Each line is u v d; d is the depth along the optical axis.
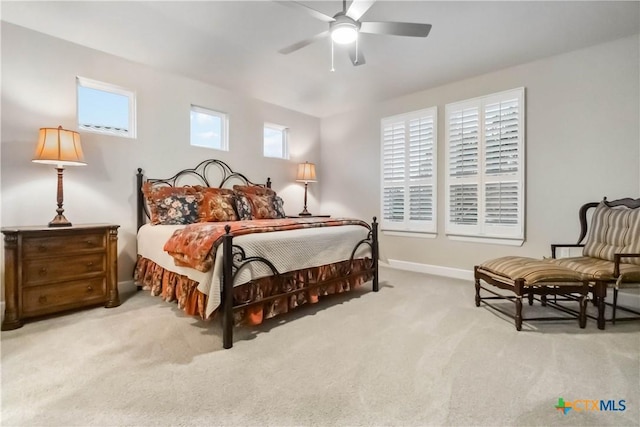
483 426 1.29
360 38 2.95
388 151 4.68
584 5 2.43
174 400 1.46
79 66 3.04
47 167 2.87
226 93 4.29
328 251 2.89
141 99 3.48
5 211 2.67
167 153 3.69
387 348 2.00
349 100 4.70
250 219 3.77
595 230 2.79
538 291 2.29
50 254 2.49
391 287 3.53
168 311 2.71
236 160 4.43
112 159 3.26
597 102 3.03
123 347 2.01
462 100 3.92
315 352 1.95
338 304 2.92
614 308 2.40
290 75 3.83
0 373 1.68
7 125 2.67
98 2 2.45
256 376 1.67
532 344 2.05
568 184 3.20
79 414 1.36
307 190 5.42
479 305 2.85
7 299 2.30
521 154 3.45
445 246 4.11
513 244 3.55
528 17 2.59
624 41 2.88
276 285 2.45
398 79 3.92
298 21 2.73
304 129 5.38
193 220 3.37
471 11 2.52
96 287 2.74
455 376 1.67
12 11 2.53
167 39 3.00
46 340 2.11
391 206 4.65
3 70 2.65
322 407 1.42
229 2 2.47
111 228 2.81
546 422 1.31
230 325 2.03
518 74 3.49
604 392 1.52
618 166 2.93
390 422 1.32
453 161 3.99
